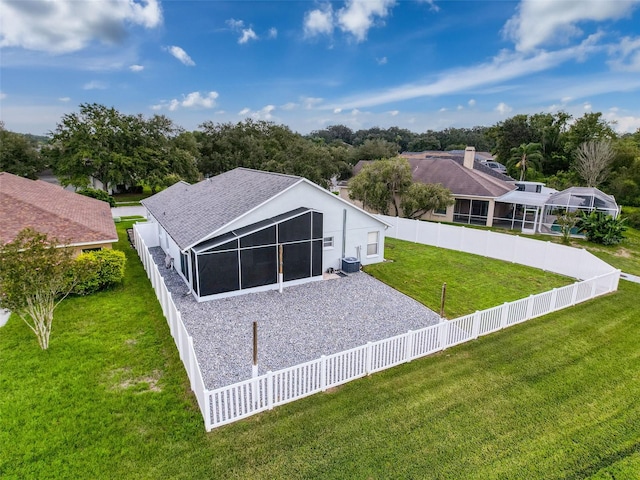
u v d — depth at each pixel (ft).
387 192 99.30
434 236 83.87
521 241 69.05
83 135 147.84
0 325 40.98
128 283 55.72
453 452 24.30
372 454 24.06
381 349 33.55
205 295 50.19
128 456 23.47
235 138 201.36
